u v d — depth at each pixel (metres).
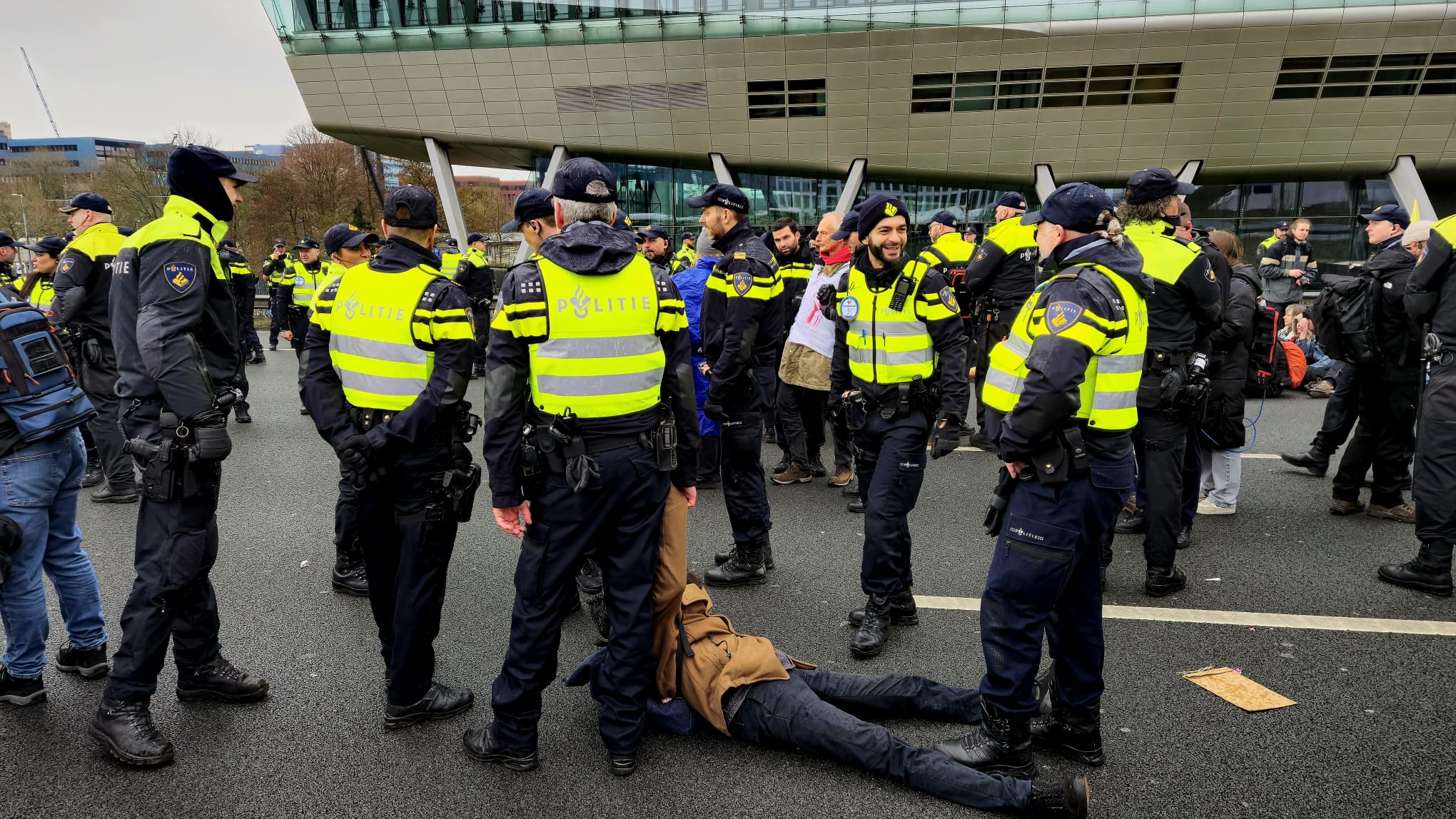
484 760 2.74
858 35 22.33
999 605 2.62
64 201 54.31
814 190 25.66
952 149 23.69
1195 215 24.45
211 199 2.88
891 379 3.49
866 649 3.45
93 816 2.47
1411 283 4.07
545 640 2.64
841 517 5.38
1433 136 21.67
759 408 4.22
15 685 3.06
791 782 2.63
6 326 2.89
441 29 24.09
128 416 2.81
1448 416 3.93
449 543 2.90
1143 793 2.56
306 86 25.34
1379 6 20.14
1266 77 21.39
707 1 22.81
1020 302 6.35
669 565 2.79
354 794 2.58
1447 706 3.03
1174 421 3.96
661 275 2.71
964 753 2.66
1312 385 9.45
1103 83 22.09
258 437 7.83
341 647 3.59
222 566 4.56
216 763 2.74
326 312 2.88
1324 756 2.73
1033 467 2.51
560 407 2.55
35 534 3.00
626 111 24.50
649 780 2.65
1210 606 3.96
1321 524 5.14
